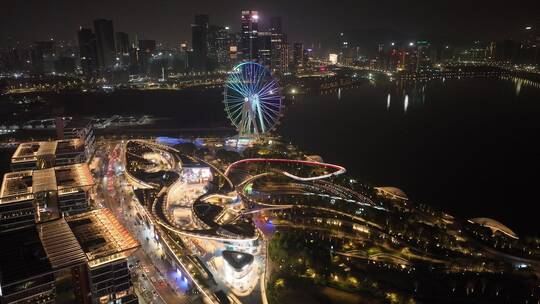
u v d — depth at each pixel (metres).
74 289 170.75
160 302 185.00
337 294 190.25
